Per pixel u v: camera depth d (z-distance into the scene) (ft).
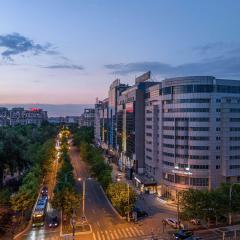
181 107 422.00
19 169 538.47
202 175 411.95
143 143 550.36
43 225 330.13
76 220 345.72
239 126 420.77
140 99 549.13
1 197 337.52
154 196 449.89
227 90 423.23
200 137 411.75
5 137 520.01
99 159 553.64
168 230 312.29
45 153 624.59
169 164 439.22
